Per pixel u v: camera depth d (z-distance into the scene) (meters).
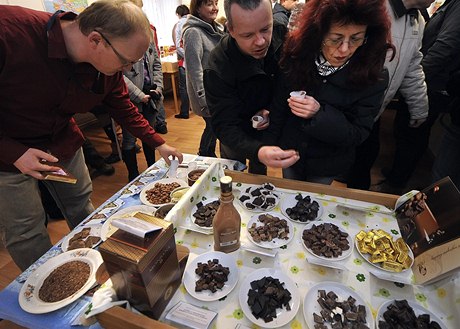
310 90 1.07
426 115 1.68
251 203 0.97
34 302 0.72
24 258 1.21
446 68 1.61
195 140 3.49
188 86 2.08
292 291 0.68
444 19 1.66
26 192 1.15
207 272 0.72
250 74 1.11
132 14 0.85
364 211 0.93
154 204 1.07
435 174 1.48
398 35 1.38
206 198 1.00
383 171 2.61
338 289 0.68
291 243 0.83
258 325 0.61
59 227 2.05
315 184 1.03
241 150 1.10
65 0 3.02
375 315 0.63
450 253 0.62
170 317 0.62
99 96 1.17
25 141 1.10
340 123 0.99
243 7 0.92
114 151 3.17
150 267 0.56
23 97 0.97
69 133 1.27
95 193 2.49
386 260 0.74
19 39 0.88
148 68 2.43
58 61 0.95
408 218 0.83
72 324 0.67
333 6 0.81
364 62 0.95
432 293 0.67
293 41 1.01
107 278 0.76
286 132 1.21
